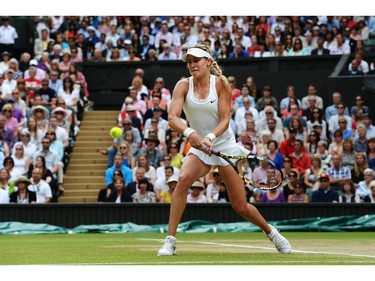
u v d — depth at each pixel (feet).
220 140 27.22
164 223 54.19
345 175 58.03
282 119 67.46
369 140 60.29
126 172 58.54
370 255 27.40
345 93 71.82
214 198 55.62
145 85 76.69
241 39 78.95
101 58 81.71
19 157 60.39
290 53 78.18
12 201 55.31
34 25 83.56
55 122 63.98
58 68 74.54
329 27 79.82
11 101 66.90
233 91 69.56
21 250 31.81
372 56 74.23
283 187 55.88
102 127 72.33
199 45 26.96
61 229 52.75
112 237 45.47
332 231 52.75
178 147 62.08
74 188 63.98
